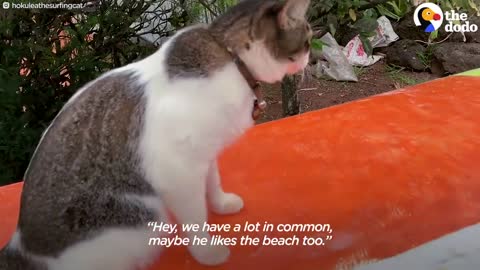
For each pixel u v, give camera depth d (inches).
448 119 53.4
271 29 34.2
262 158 48.9
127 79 34.9
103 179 33.8
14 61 73.7
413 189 43.1
